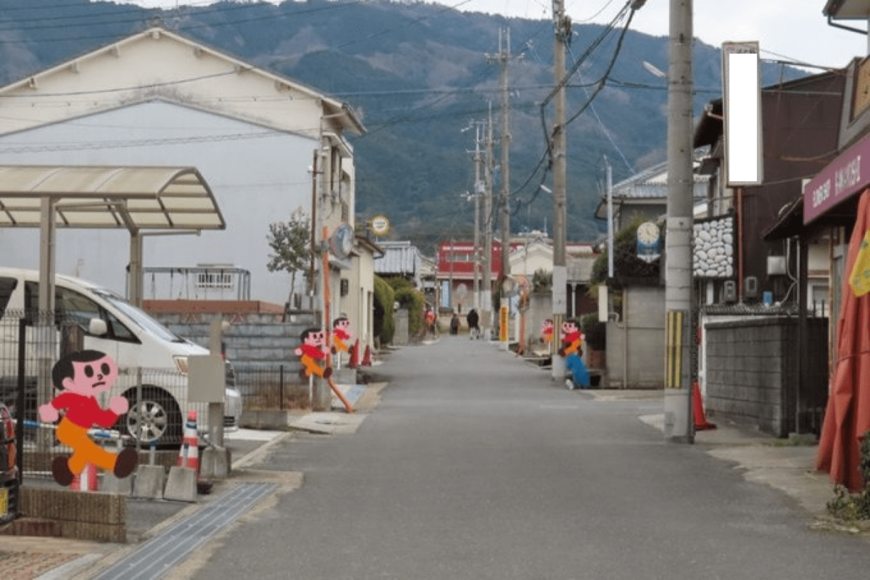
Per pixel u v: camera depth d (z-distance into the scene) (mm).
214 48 37031
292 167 36938
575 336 33875
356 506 12070
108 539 10000
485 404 27234
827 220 16312
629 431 20297
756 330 19984
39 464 13172
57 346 13938
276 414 20312
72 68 37625
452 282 112062
